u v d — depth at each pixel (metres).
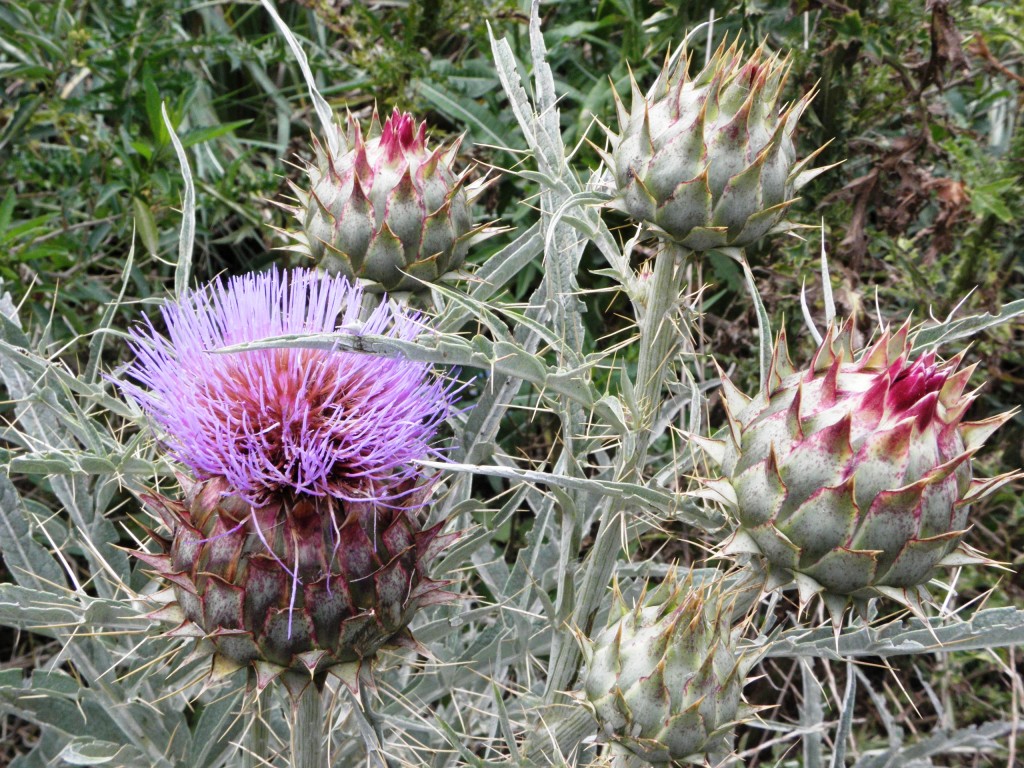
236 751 0.51
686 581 0.45
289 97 0.81
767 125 0.46
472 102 0.66
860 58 0.63
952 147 0.61
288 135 0.75
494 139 0.65
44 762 0.51
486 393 0.50
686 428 0.62
